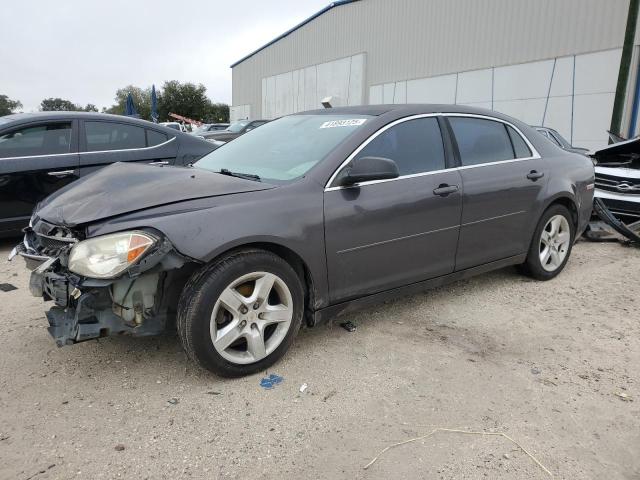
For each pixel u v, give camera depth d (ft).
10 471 7.28
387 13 71.51
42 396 9.18
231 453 7.77
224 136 48.83
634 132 45.29
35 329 11.91
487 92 57.98
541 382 9.89
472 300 14.19
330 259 10.50
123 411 8.76
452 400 9.25
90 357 10.59
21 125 18.67
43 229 9.75
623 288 15.38
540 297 14.51
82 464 7.47
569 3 48.91
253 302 9.64
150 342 11.25
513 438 8.21
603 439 8.24
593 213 22.97
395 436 8.21
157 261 8.50
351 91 80.43
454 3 61.00
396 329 12.21
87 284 8.40
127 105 70.85
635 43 44.09
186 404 8.98
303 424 8.48
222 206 9.37
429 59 65.26
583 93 48.55
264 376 9.96
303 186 10.27
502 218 13.73
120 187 10.07
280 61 101.50
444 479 7.29
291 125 13.30
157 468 7.42
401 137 11.93
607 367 10.55
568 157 16.19
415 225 11.71
